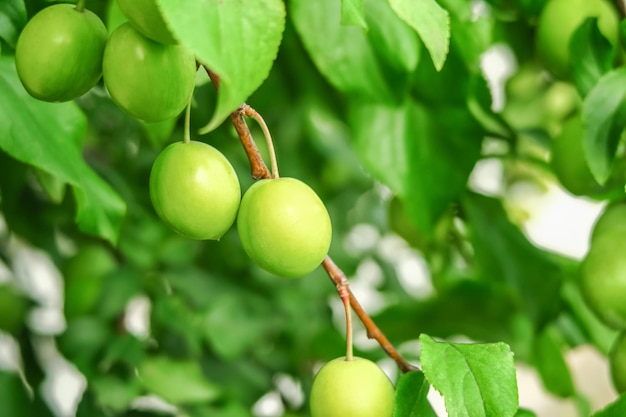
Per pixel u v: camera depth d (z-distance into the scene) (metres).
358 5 0.52
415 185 0.70
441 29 0.53
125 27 0.53
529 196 0.94
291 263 0.54
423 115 0.69
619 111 0.61
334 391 0.55
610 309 0.63
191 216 0.54
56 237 0.82
